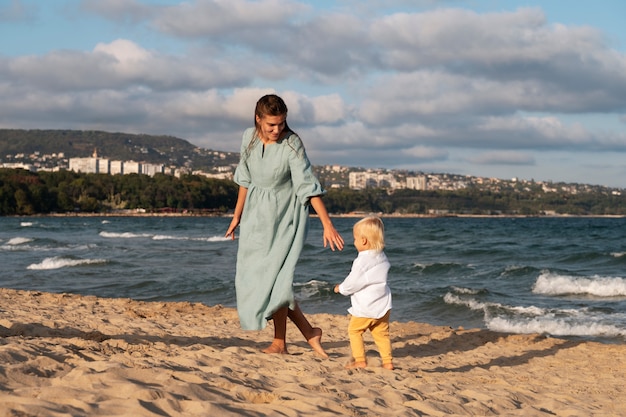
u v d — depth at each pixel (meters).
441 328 8.16
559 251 26.92
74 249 26.95
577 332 8.98
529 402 4.07
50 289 13.52
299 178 4.44
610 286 13.53
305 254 24.12
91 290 13.41
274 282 4.48
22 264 18.94
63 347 4.21
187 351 4.87
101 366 3.27
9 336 5.16
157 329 6.59
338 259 21.44
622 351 6.92
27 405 2.22
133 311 8.41
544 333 8.99
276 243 4.51
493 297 12.50
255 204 4.53
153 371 3.23
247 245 4.54
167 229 58.88
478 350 6.80
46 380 2.82
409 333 7.71
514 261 22.55
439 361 5.88
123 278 15.25
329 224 4.47
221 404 2.59
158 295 12.76
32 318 6.82
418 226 72.94
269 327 7.59
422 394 3.71
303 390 3.25
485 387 4.43
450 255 25.38
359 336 4.62
